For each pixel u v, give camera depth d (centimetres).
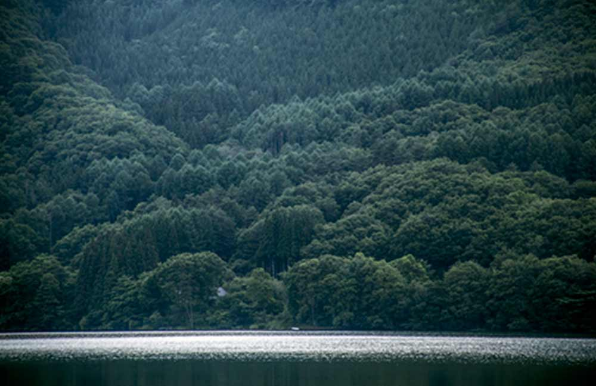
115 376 13550
